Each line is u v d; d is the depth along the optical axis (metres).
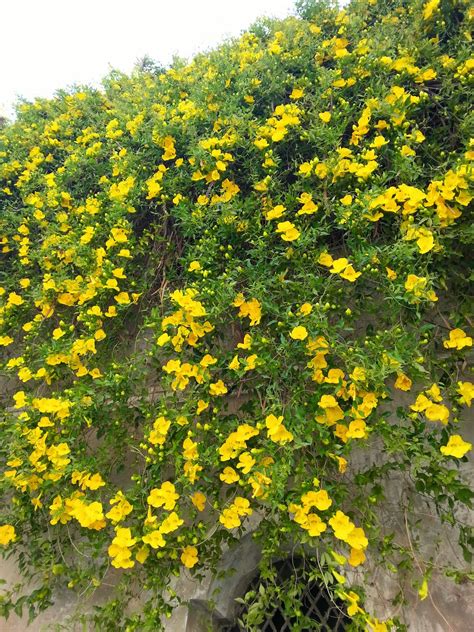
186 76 3.00
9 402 2.78
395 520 2.03
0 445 2.30
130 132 2.79
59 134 3.31
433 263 1.83
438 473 1.65
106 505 2.13
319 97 2.26
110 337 2.38
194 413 1.89
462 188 1.68
